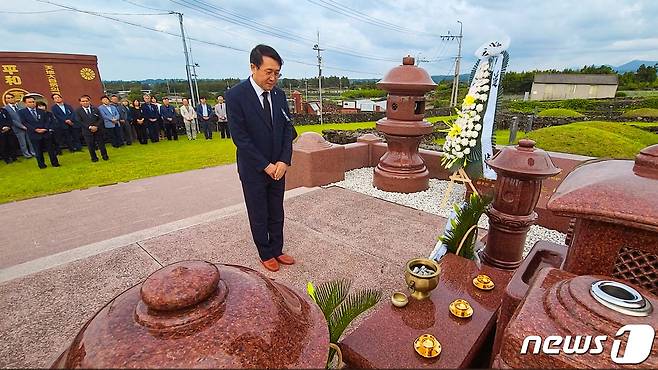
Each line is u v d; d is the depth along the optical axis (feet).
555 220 11.48
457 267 6.64
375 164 21.12
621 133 33.63
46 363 5.86
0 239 12.51
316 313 3.51
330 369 4.50
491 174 11.97
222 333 2.49
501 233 7.23
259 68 7.13
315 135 16.97
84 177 22.16
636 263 3.26
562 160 11.41
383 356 4.42
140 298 2.83
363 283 8.16
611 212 3.06
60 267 8.89
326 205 13.67
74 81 35.86
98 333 2.52
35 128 23.88
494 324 5.12
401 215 12.62
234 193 18.51
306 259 9.32
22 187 19.69
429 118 73.61
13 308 7.29
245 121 7.50
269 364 2.53
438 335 4.78
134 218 14.70
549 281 3.37
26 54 33.01
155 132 38.60
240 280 3.14
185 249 9.93
